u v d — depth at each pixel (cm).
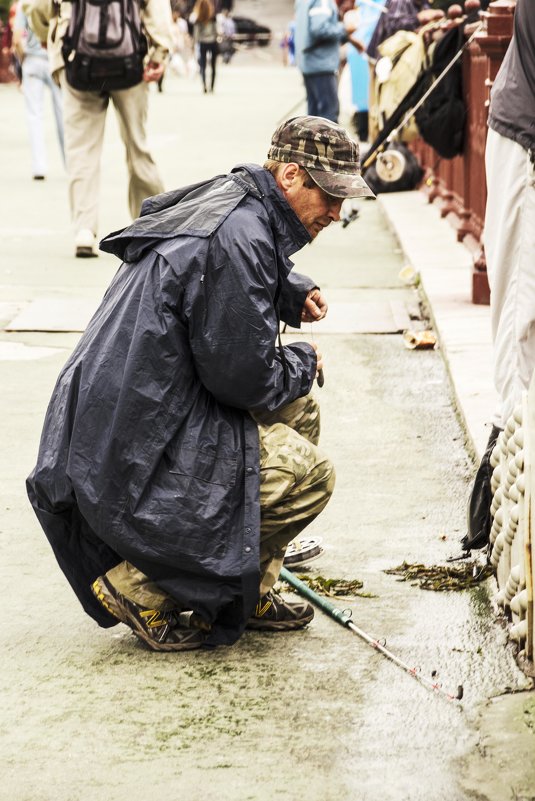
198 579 570
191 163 2467
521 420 587
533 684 554
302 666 578
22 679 568
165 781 480
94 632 621
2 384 1056
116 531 561
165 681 564
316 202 572
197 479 562
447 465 866
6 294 1367
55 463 575
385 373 1098
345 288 1416
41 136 2319
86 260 1561
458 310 1218
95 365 566
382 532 746
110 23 1438
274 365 569
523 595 578
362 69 2581
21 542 739
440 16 1750
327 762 493
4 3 5438
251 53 9825
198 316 556
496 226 661
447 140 1493
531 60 632
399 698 545
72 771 489
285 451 578
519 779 476
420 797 466
